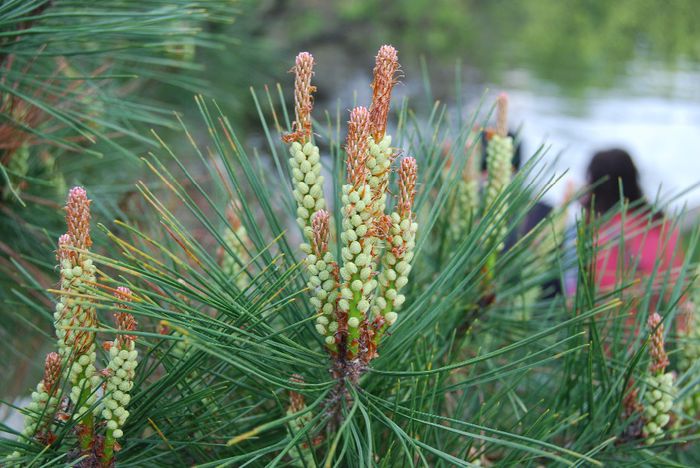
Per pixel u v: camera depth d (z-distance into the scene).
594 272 0.59
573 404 0.58
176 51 0.71
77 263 0.46
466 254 0.54
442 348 0.59
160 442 0.50
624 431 0.57
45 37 0.63
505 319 0.66
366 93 3.11
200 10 0.64
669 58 5.55
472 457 0.54
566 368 0.58
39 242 0.74
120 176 0.91
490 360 0.64
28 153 0.74
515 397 0.60
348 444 0.49
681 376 0.59
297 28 3.21
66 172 0.83
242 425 0.56
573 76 5.16
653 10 5.34
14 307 0.71
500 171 0.66
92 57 0.73
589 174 1.21
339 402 0.51
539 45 5.01
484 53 4.35
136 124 1.00
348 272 0.48
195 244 0.52
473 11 4.16
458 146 0.59
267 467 0.44
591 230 0.61
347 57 3.32
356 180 0.47
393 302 0.49
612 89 5.25
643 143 4.33
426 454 0.54
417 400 0.53
